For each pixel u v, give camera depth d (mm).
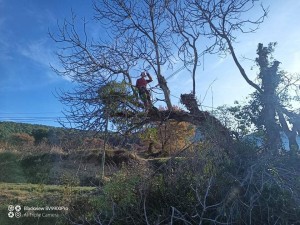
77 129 11672
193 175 9125
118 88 11797
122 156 15148
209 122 10367
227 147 9438
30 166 23469
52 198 10984
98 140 12344
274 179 8305
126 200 8820
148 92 12070
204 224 8086
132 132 12406
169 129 12539
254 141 9938
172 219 7789
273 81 11914
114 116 12070
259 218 8078
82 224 9086
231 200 8047
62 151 18406
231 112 11383
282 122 11789
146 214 8562
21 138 41781
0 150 27094
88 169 14070
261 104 11688
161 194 8992
